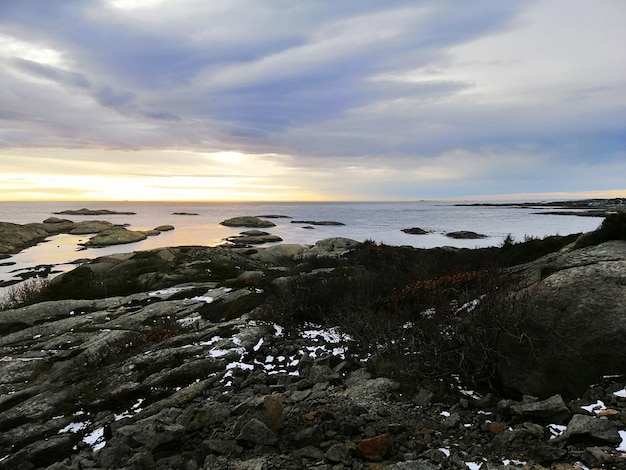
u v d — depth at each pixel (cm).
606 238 1014
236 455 564
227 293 1892
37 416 845
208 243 6812
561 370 641
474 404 646
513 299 724
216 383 905
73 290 2358
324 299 1362
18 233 7569
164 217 18338
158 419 657
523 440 513
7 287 3475
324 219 14512
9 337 1480
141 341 1270
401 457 516
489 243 5712
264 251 3991
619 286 721
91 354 1181
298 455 541
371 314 1106
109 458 600
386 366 841
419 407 660
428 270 1652
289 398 745
